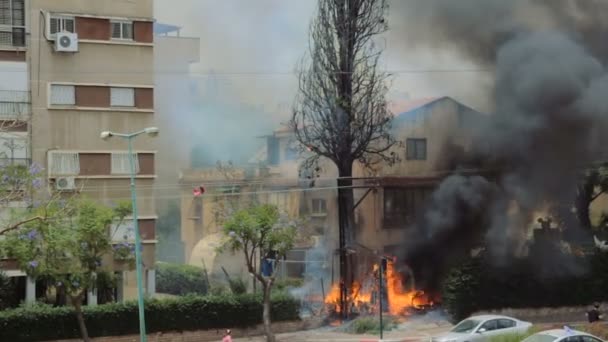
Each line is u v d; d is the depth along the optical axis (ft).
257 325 135.44
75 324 124.36
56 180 136.26
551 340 89.15
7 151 134.92
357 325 138.10
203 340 131.44
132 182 106.32
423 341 124.77
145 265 142.61
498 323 107.55
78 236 110.11
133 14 144.36
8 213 120.57
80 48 141.08
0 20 137.08
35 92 138.21
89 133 140.97
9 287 132.26
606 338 105.60
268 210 129.18
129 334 127.13
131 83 143.84
